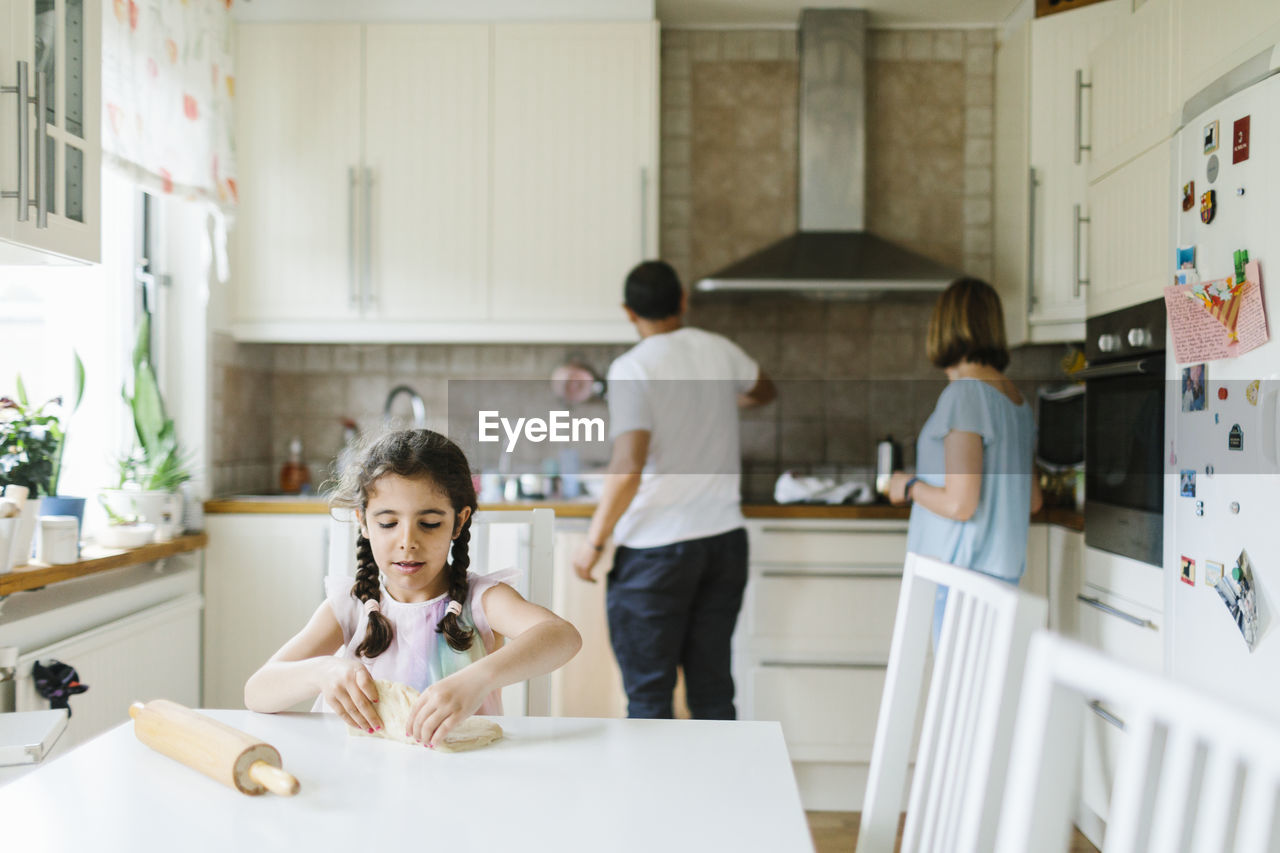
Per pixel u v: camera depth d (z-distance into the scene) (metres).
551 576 1.34
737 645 2.59
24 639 1.79
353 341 2.91
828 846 2.37
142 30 2.14
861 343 3.21
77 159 1.60
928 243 3.20
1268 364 1.51
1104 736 2.12
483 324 2.88
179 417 2.66
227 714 1.08
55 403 1.99
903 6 3.04
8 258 1.58
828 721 2.58
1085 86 2.75
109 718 2.10
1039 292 2.82
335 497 1.21
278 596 2.64
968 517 2.04
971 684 0.93
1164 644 1.87
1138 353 2.05
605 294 2.87
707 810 0.82
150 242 2.61
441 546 1.15
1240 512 1.58
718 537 2.28
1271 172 1.50
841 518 2.59
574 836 0.76
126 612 2.21
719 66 3.20
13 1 1.41
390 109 2.87
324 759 0.93
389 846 0.73
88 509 2.35
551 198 2.87
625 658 2.29
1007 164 3.01
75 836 0.75
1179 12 1.86
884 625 2.59
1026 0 2.93
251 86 2.86
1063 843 0.59
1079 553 2.39
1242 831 0.49
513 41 2.86
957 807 0.91
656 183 2.86
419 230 2.87
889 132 3.20
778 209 3.20
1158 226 1.94
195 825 0.77
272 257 2.87
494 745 0.98
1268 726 0.48
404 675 1.17
